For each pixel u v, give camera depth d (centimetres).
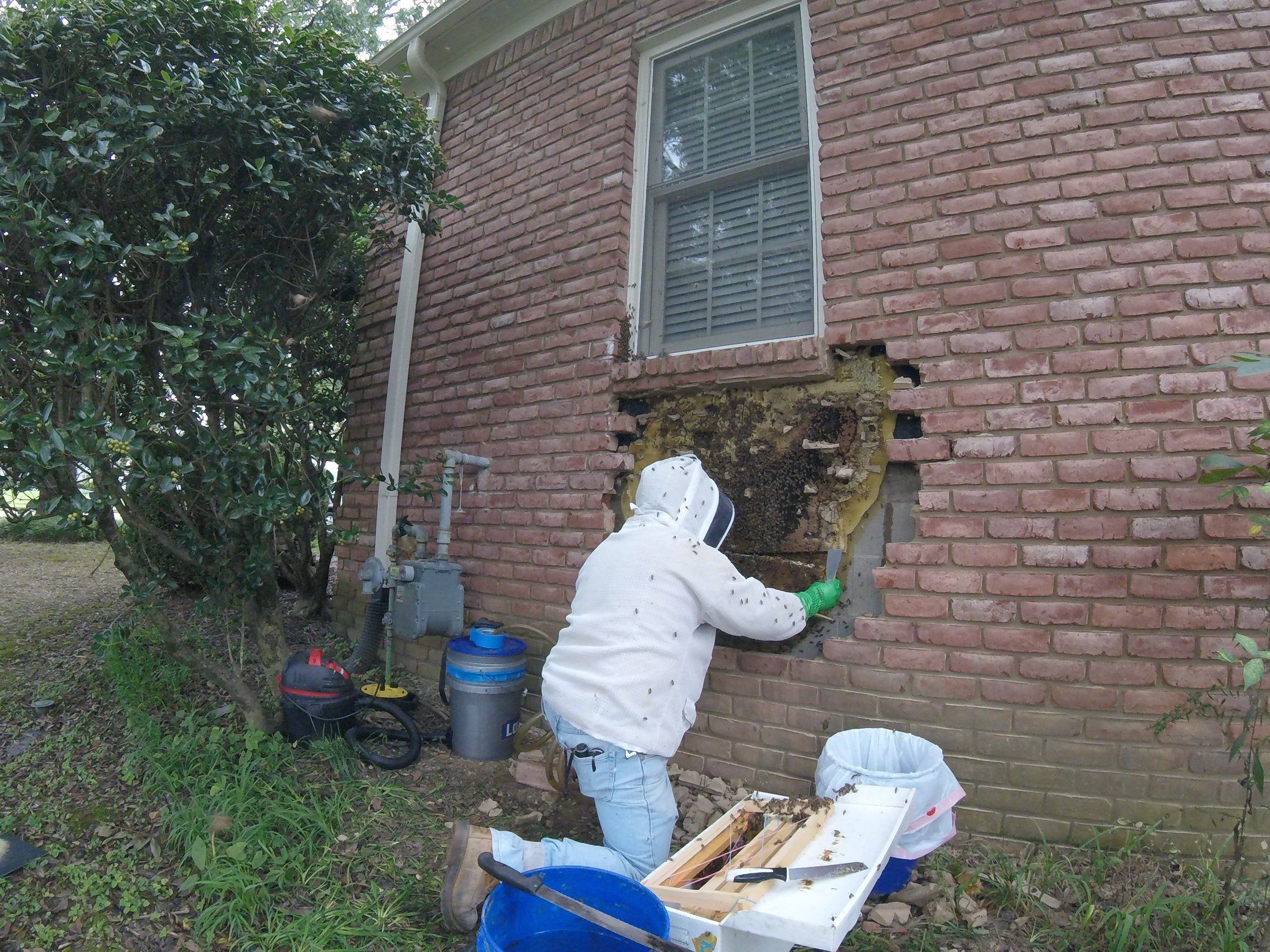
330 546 559
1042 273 298
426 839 297
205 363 322
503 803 327
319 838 290
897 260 324
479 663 356
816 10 364
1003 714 286
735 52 412
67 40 315
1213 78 293
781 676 328
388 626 413
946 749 292
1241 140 285
